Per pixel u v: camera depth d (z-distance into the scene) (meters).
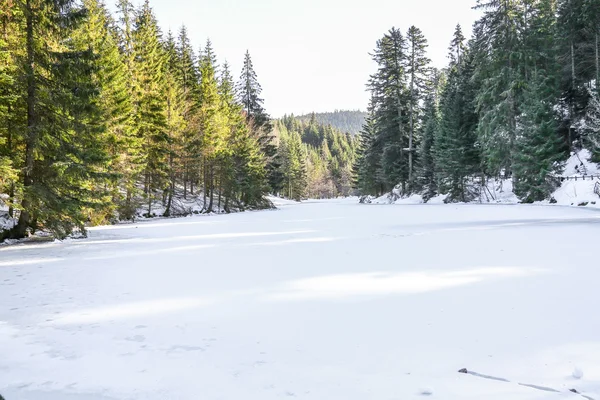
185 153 35.56
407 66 48.75
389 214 26.59
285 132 147.25
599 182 25.98
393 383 2.92
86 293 6.09
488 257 8.26
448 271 7.02
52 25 14.45
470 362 3.25
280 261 8.80
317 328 4.25
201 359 3.50
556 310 4.54
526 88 33.44
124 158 24.78
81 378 3.19
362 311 4.82
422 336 3.90
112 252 11.01
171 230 18.59
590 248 8.98
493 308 4.71
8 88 13.44
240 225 21.11
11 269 8.34
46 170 14.20
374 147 56.88
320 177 135.00
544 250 8.88
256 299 5.56
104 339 4.08
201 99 39.88
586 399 2.58
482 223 16.59
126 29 31.22
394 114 50.47
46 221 14.24
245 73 55.34
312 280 6.68
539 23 34.53
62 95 14.09
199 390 2.91
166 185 32.81
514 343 3.62
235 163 43.78
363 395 2.74
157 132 30.39
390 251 9.74
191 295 5.88
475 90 40.97
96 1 25.81
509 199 35.28
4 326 4.54
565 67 36.88
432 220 19.56
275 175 62.12
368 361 3.34
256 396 2.78
